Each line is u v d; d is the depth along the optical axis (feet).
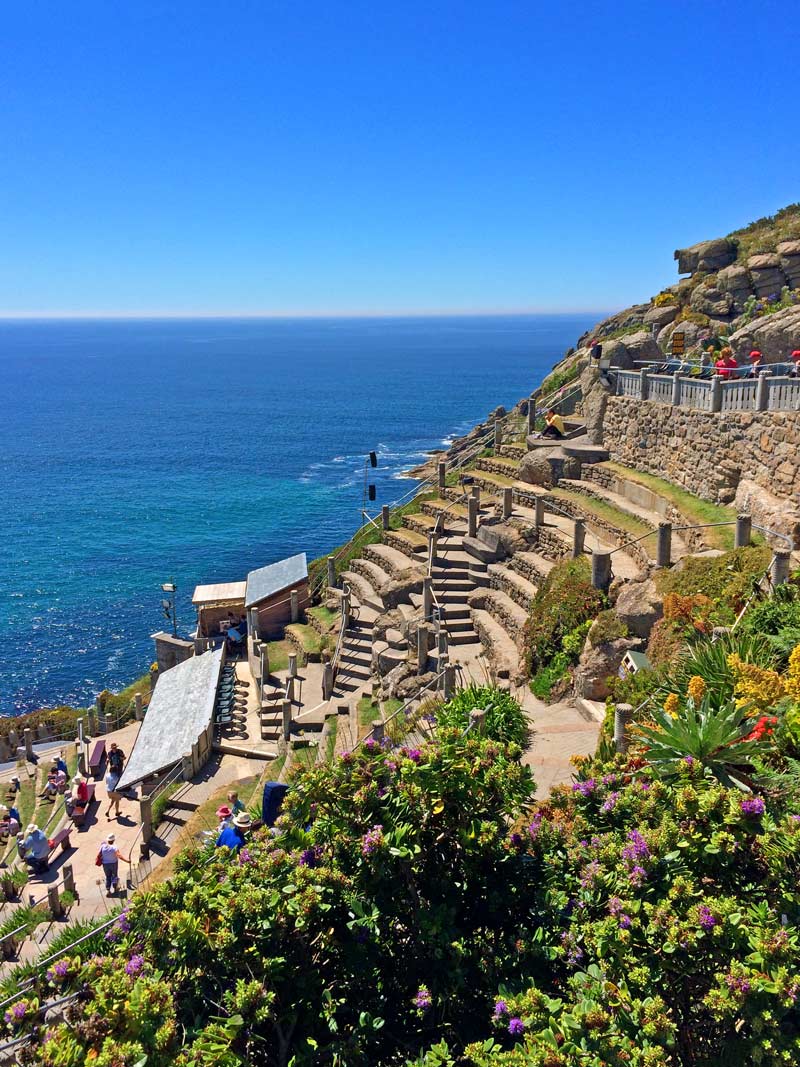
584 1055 19.97
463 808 27.53
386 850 25.27
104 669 137.90
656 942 22.58
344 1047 23.31
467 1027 25.26
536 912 26.18
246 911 24.14
